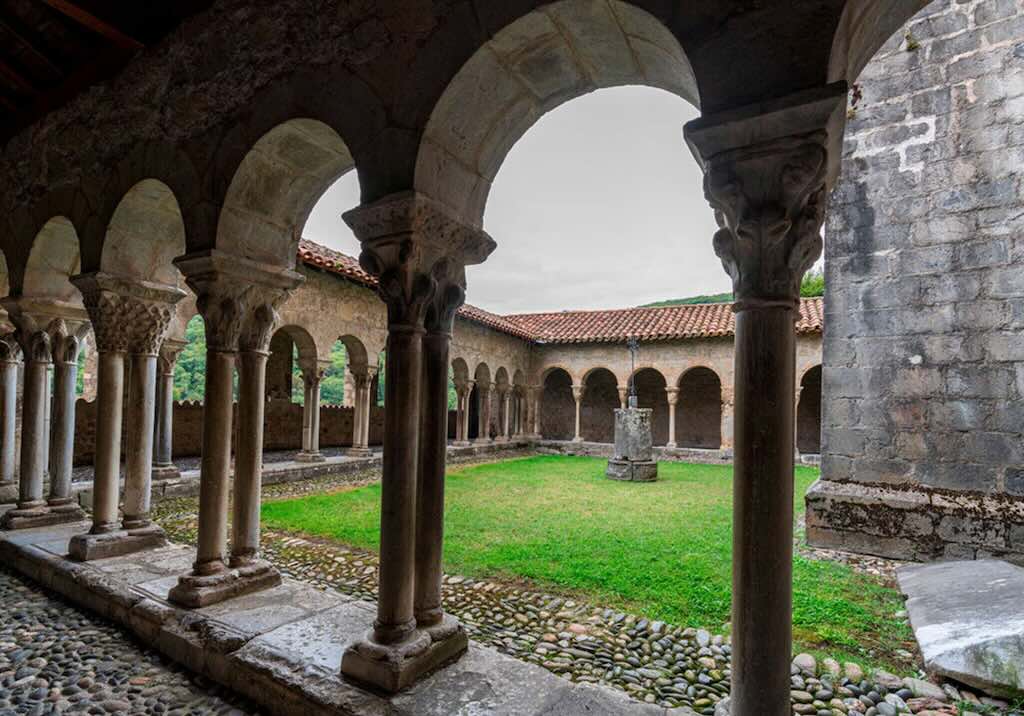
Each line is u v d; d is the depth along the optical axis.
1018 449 4.66
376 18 2.67
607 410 20.53
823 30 1.69
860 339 5.44
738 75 1.81
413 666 2.38
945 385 5.02
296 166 3.43
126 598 3.35
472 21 2.36
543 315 21.28
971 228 4.98
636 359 17.20
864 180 5.52
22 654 2.99
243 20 3.29
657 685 2.73
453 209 2.73
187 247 3.49
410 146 2.50
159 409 8.04
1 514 5.35
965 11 5.10
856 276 5.50
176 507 7.16
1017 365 4.71
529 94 2.66
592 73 2.55
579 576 4.37
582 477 10.98
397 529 2.50
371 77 2.66
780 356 1.80
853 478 5.36
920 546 4.88
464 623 3.48
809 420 17.41
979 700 2.60
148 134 3.83
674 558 4.90
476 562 4.78
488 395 16.61
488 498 8.27
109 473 4.30
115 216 4.09
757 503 1.78
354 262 12.04
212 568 3.35
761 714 1.74
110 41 4.01
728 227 1.91
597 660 2.99
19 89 4.86
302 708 2.34
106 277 4.13
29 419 5.12
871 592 4.09
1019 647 2.66
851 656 3.09
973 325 4.93
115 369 4.33
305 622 2.99
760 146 1.79
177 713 2.46
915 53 5.32
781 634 1.76
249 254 3.50
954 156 5.09
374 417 17.56
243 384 3.55
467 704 2.23
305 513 6.80
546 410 21.41
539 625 3.47
